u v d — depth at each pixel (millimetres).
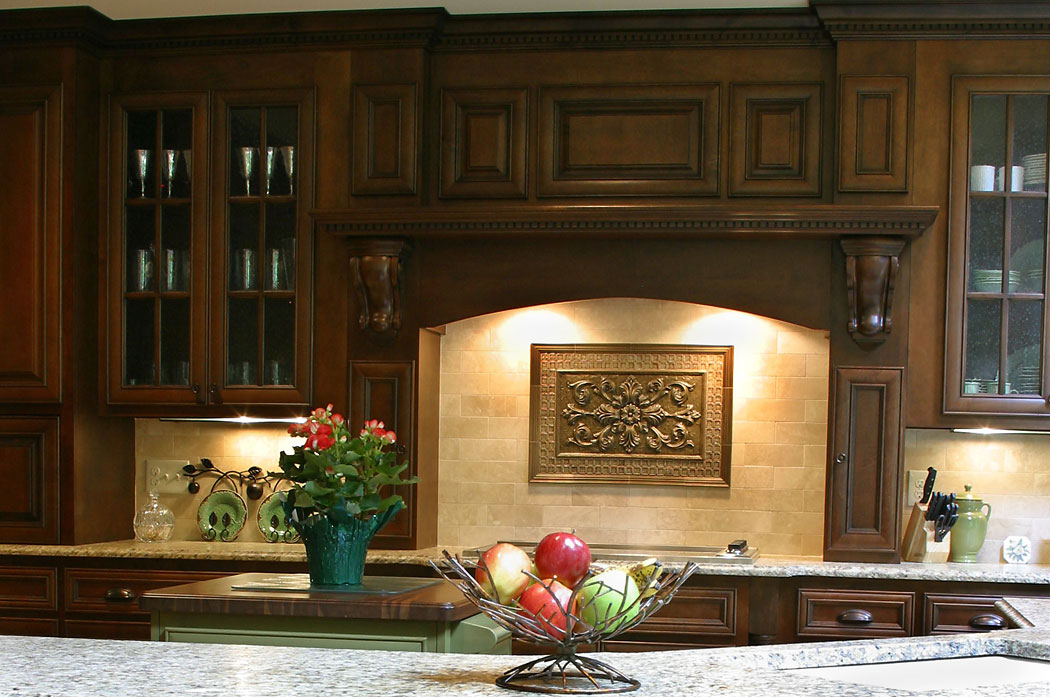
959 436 4805
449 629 3002
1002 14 4402
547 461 4984
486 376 5023
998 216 4453
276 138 4816
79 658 1967
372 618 2992
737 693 1688
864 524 4465
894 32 4469
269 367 4805
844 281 4492
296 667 1893
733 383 4879
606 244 4641
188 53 4871
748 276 4559
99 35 4863
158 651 2047
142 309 4910
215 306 4840
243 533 5145
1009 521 4758
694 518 4895
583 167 4668
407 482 3408
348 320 4750
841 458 4477
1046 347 4418
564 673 1719
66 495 4801
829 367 4523
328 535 3289
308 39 4770
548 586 1685
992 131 4465
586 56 4684
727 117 4602
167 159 4898
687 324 4918
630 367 4945
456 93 4738
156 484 5238
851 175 4480
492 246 4691
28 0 4684
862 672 2205
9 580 4746
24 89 4809
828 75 4574
